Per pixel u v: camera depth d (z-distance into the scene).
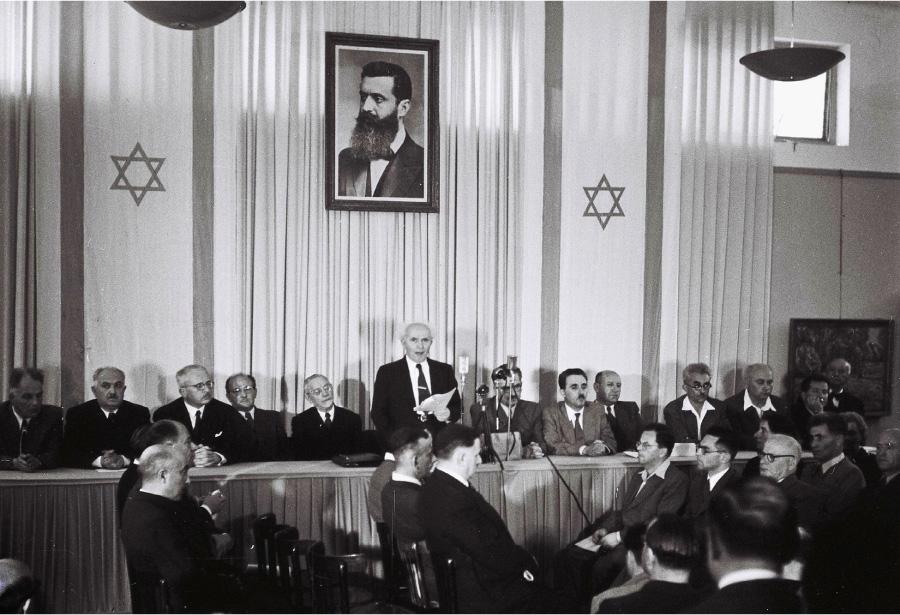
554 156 7.75
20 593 3.69
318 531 5.30
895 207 8.82
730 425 7.24
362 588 5.29
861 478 4.85
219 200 6.99
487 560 4.11
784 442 4.76
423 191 7.38
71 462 5.75
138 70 6.82
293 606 4.29
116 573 5.03
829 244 8.66
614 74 7.92
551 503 5.64
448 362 7.50
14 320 6.57
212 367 6.97
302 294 7.17
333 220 7.24
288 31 7.12
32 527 4.94
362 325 7.32
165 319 6.88
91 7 6.73
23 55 6.60
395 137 7.31
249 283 7.05
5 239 6.54
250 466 5.43
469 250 7.54
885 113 8.81
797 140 8.67
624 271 7.95
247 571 4.98
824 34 8.60
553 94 7.75
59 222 6.67
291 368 7.13
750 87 8.30
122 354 6.80
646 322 8.02
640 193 7.98
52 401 6.65
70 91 6.68
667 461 5.25
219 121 6.98
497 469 5.52
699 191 8.16
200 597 3.81
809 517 4.61
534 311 7.71
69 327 6.70
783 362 8.52
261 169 7.07
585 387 6.59
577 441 6.48
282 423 7.02
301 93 7.15
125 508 3.89
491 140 7.60
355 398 7.29
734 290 8.27
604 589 5.04
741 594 1.81
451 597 4.06
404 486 4.64
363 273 7.32
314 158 7.18
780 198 8.51
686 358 8.12
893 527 3.77
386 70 7.29
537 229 7.72
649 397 8.02
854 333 8.69
